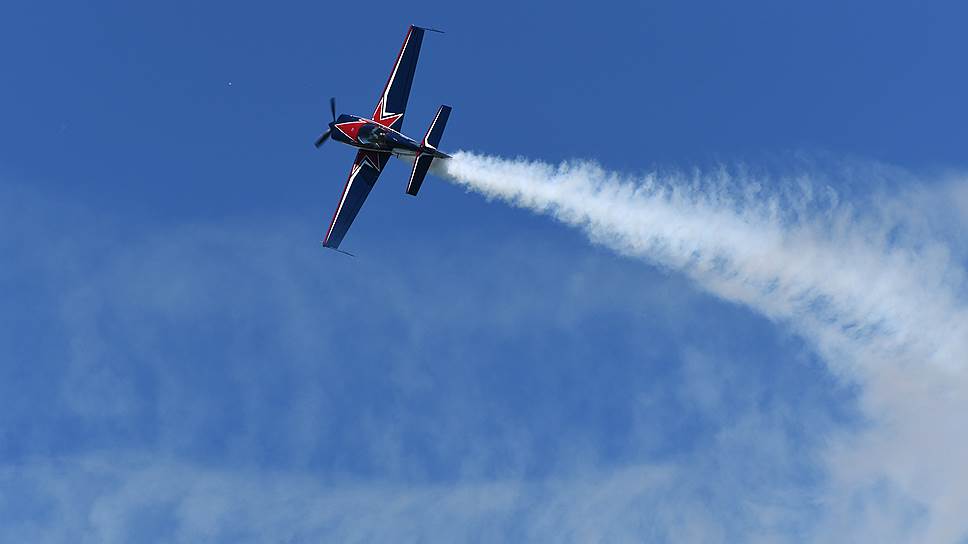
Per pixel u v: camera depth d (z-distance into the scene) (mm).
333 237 145250
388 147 144625
